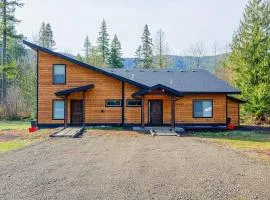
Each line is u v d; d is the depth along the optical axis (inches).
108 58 3009.4
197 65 3253.0
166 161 536.7
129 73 1325.0
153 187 368.8
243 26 1514.5
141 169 470.0
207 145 753.0
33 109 1792.6
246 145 761.0
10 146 709.3
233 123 1245.7
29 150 647.8
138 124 1183.6
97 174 434.9
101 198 325.7
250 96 1425.9
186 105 1184.2
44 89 1177.4
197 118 1184.2
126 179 406.9
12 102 1747.0
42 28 3275.1
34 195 335.0
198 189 361.4
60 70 1180.5
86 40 3693.4
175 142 805.2
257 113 1421.0
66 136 896.3
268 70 1428.4
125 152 634.2
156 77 1289.4
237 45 1550.2
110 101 1183.6
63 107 1179.9
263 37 1467.8
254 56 1454.2
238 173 446.6
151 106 1184.8
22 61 2849.4
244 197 333.4
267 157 584.1
